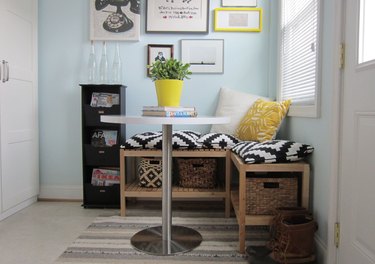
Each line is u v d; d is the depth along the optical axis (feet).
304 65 7.12
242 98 9.00
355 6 4.55
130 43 9.34
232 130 8.78
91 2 9.18
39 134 9.46
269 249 5.64
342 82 4.92
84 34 9.30
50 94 9.39
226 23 9.25
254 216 5.91
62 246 6.20
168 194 6.19
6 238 6.57
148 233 6.75
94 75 9.25
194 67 9.35
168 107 5.64
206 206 8.90
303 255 5.16
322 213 5.51
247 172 6.48
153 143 7.85
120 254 5.87
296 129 7.43
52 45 9.33
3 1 7.43
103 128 9.10
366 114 4.22
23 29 8.40
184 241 6.38
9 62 7.73
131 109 9.43
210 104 9.45
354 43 4.57
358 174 4.42
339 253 4.94
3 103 7.54
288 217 5.52
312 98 6.56
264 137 7.53
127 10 9.20
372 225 4.05
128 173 9.35
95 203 8.64
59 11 9.27
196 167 8.17
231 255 5.84
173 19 9.22
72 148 9.47
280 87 8.91
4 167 7.61
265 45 9.34
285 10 8.71
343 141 4.87
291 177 6.07
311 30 6.69
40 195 9.53
